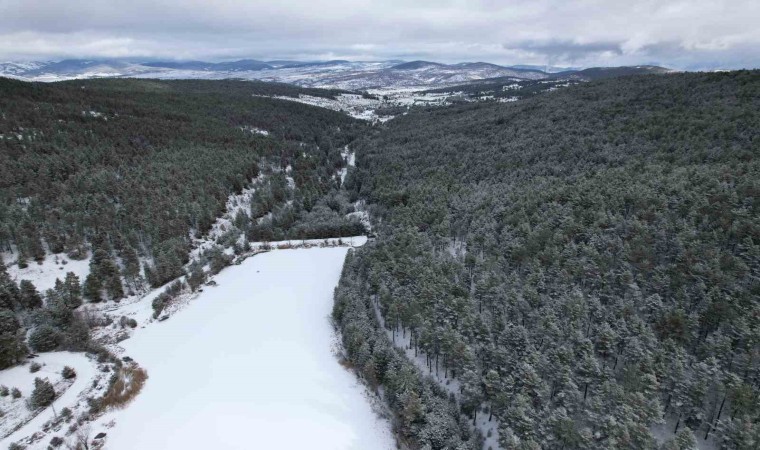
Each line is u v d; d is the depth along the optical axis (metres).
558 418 52.75
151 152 185.00
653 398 53.62
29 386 77.50
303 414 73.75
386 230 132.62
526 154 168.50
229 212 163.75
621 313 68.12
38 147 159.62
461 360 67.62
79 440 67.19
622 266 76.50
